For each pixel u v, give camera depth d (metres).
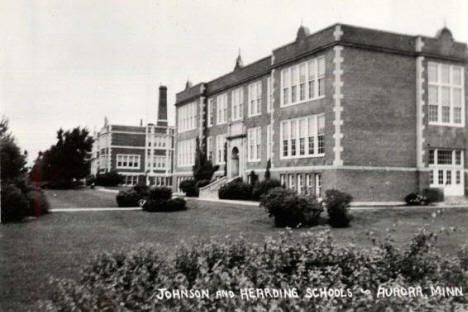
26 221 22.19
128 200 31.81
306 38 29.38
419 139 27.95
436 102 28.78
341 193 19.22
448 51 29.19
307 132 29.19
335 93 26.31
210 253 7.18
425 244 7.88
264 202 19.75
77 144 58.22
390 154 27.31
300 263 6.91
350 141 26.31
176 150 53.81
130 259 7.14
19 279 9.95
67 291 6.74
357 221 19.83
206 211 26.09
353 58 26.73
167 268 6.80
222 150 43.34
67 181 57.84
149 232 17.92
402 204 26.72
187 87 51.81
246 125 38.47
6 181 25.33
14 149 28.80
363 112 26.77
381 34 27.55
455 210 22.89
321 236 7.61
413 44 28.48
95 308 6.23
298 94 30.19
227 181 39.09
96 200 38.12
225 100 43.06
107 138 78.19
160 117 82.88
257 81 37.38
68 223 21.31
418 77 28.27
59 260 12.10
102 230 18.61
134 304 6.41
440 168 28.89
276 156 32.31
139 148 78.75
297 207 18.98
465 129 29.58
